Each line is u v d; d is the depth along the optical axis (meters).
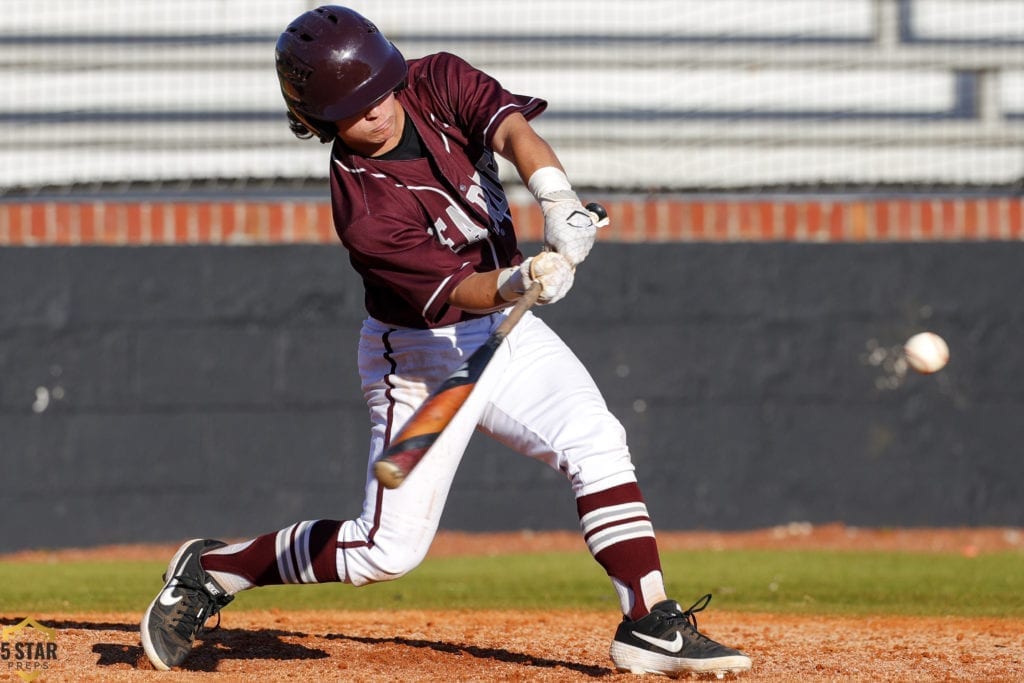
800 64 41.31
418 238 12.65
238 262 32.94
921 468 34.19
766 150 40.88
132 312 32.59
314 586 25.52
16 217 32.66
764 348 33.97
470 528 33.28
